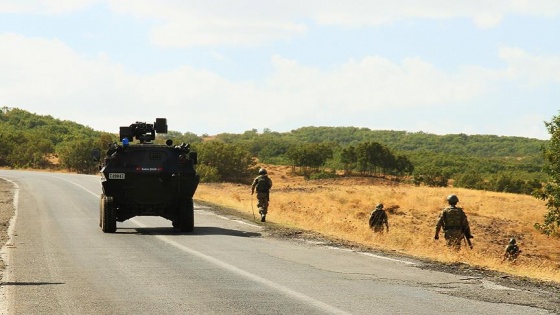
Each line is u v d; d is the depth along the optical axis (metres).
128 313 12.84
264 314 12.70
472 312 12.98
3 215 38.44
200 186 107.31
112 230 29.50
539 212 73.94
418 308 13.30
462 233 27.27
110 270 18.38
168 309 13.20
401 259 21.06
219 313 12.80
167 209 31.03
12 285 15.91
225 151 199.38
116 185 29.53
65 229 30.70
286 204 69.25
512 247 35.53
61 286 15.80
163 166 29.86
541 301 14.20
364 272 18.16
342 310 13.07
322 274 17.75
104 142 174.12
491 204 81.75
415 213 66.88
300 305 13.55
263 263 19.89
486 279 17.20
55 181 85.69
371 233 31.52
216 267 19.00
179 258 20.98
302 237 28.23
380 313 12.80
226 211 44.12
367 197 83.81
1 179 90.94
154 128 31.05
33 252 22.27
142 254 21.95
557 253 51.78
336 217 56.25
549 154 59.22
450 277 17.44
